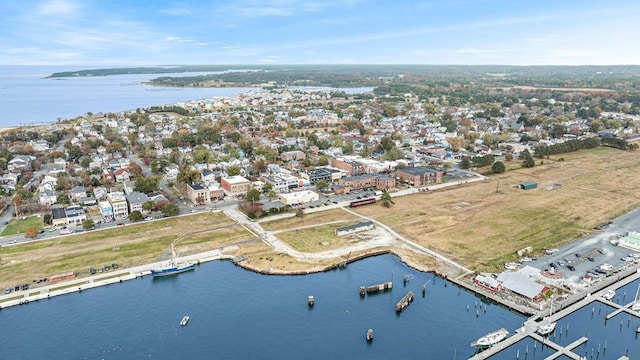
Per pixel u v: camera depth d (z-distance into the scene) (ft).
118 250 573.33
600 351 379.55
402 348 386.11
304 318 431.43
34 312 438.81
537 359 368.89
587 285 477.36
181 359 371.56
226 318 431.02
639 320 422.00
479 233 628.69
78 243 595.47
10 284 485.56
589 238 602.85
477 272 513.45
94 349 383.45
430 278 510.17
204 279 508.53
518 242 594.65
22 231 640.17
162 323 422.41
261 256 558.97
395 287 492.13
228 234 629.10
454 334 406.62
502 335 395.96
